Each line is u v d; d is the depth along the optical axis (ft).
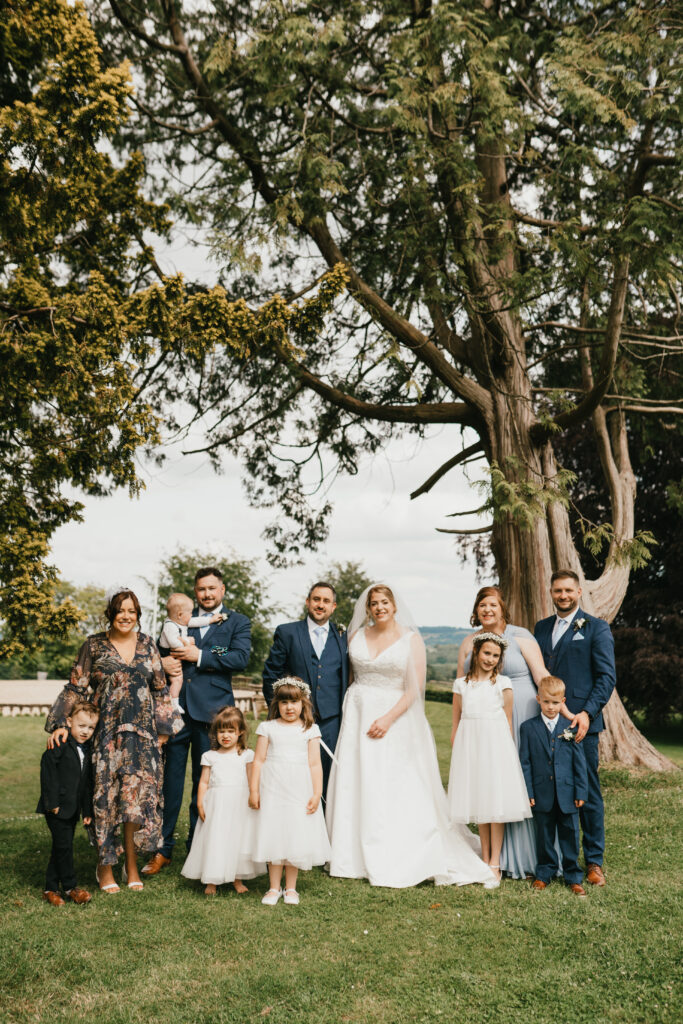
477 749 18.85
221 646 20.80
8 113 25.98
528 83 41.37
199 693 20.59
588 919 15.81
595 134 39.93
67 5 27.04
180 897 17.60
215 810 18.02
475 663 19.54
